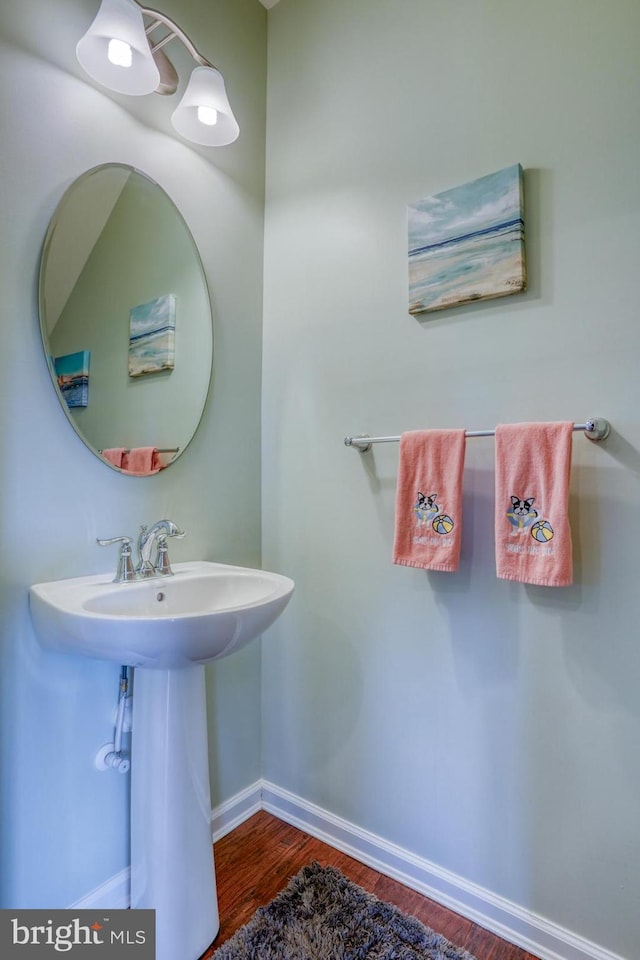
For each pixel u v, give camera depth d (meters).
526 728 1.24
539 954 1.20
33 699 1.14
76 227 1.24
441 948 1.21
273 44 1.80
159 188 1.45
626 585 1.12
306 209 1.70
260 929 1.25
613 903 1.12
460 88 1.37
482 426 1.31
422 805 1.40
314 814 1.63
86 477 1.26
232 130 1.47
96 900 1.24
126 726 1.27
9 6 1.11
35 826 1.14
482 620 1.31
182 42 1.42
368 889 1.40
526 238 1.24
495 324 1.29
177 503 1.50
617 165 1.13
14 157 1.12
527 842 1.23
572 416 1.18
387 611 1.48
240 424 1.72
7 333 1.11
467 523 1.33
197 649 1.01
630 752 1.11
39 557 1.17
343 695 1.58
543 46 1.23
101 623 0.94
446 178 1.38
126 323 1.36
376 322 1.52
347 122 1.60
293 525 1.71
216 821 1.62
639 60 1.11
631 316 1.11
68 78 1.23
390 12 1.51
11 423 1.12
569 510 1.17
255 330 1.77
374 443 1.50
